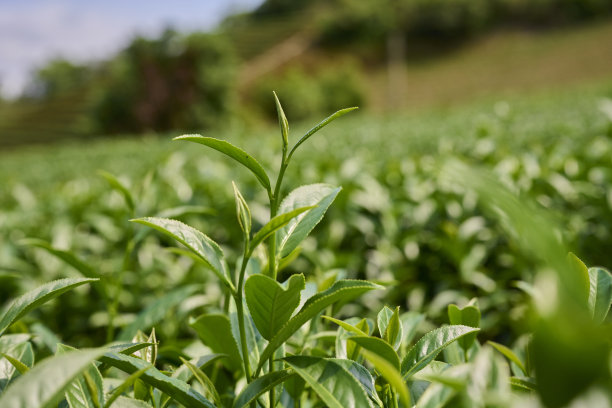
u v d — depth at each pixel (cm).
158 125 2664
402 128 866
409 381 88
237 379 137
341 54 4647
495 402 51
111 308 168
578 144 436
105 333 336
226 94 2731
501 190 42
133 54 2645
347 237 361
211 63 2678
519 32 4491
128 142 1353
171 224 86
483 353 57
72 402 76
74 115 3606
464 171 45
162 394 103
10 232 394
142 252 348
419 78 4209
